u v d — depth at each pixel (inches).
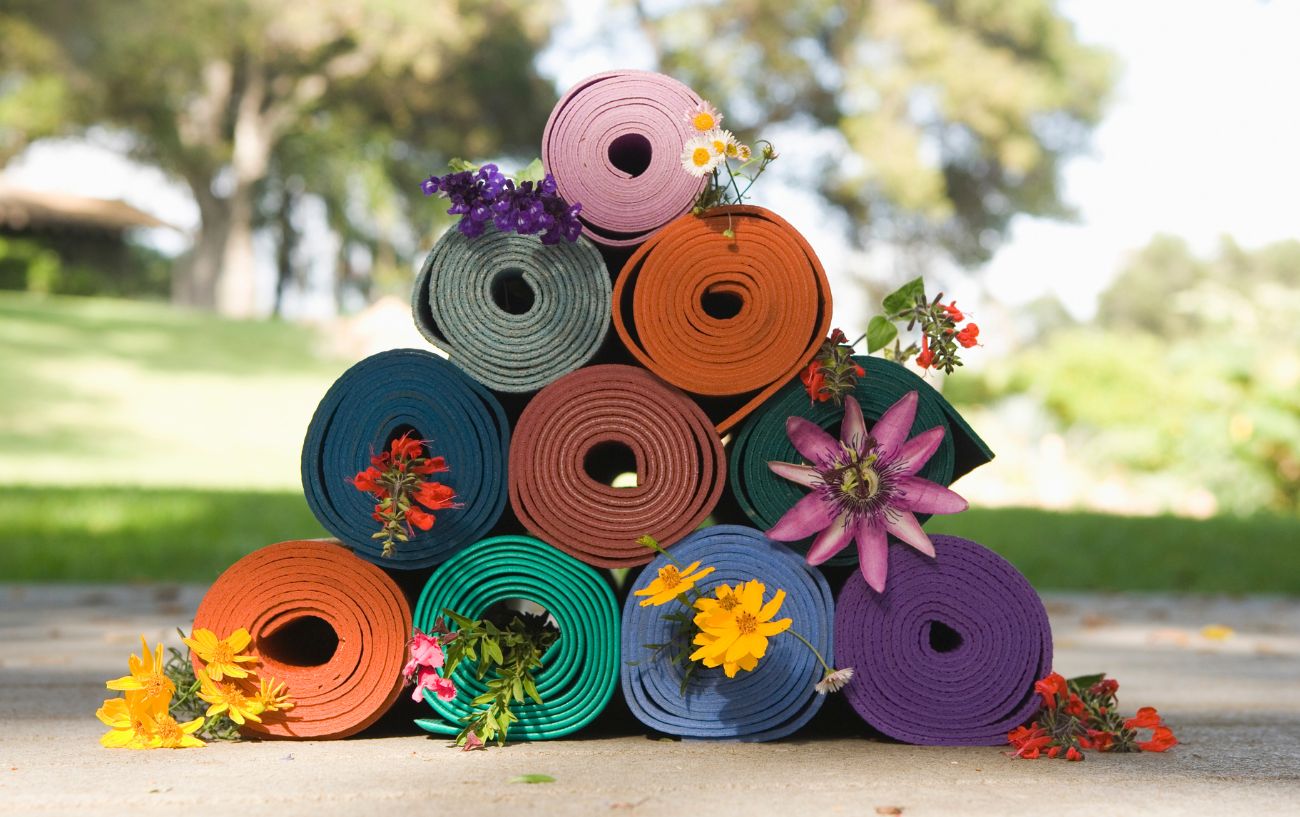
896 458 92.7
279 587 92.7
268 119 1315.2
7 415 658.2
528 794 75.8
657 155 95.4
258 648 93.5
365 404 93.1
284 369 816.9
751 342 93.0
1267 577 268.7
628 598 93.3
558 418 93.0
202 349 843.4
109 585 231.1
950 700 93.4
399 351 93.1
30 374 737.0
